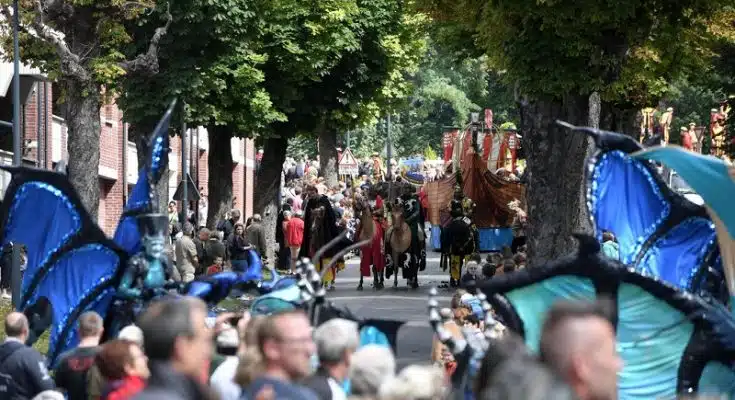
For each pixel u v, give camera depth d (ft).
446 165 290.35
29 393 57.36
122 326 70.28
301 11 212.84
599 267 55.93
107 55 127.34
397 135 504.43
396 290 177.37
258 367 37.04
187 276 151.53
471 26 149.07
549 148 143.02
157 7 166.81
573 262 56.24
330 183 310.65
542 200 143.74
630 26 130.41
